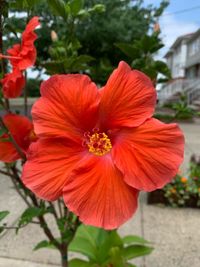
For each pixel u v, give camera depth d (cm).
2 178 81
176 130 16
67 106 17
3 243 53
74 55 23
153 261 50
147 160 16
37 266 48
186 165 99
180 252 52
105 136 17
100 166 16
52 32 24
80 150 17
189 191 71
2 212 23
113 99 17
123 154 16
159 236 57
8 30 21
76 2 23
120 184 16
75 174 16
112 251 36
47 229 27
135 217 65
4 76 19
